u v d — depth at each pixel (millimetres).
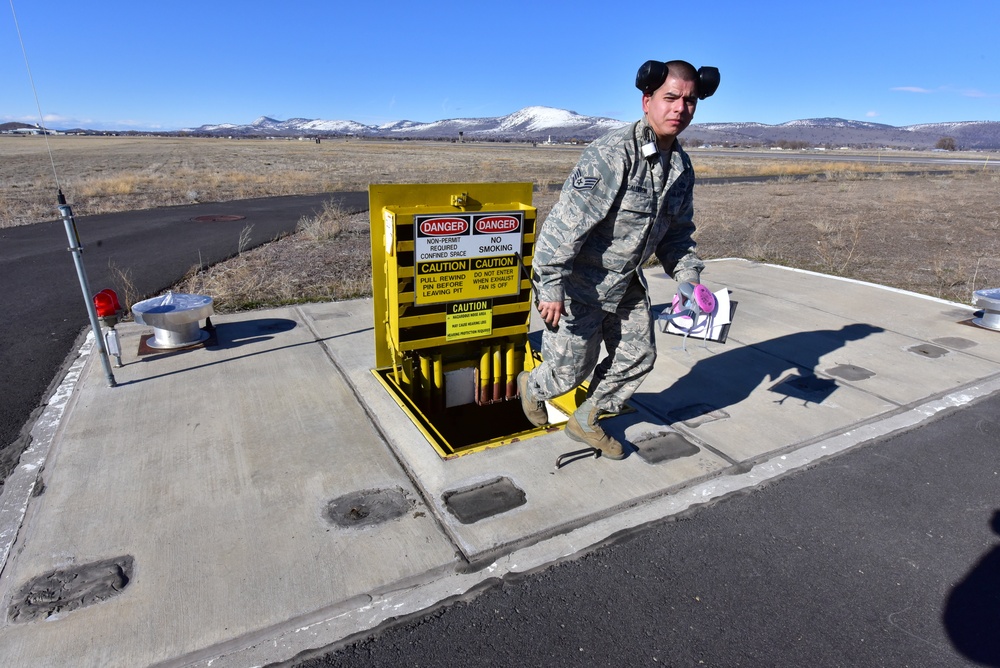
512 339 3975
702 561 2404
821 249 9266
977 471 3074
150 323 4109
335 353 4309
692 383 4016
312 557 2311
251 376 3908
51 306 5617
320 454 3023
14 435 3186
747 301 5996
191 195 15656
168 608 2055
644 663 1936
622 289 2684
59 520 2488
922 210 15195
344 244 9281
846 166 38031
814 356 4516
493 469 2932
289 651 1930
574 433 3088
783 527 2621
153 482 2758
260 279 6742
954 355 4570
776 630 2082
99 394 3623
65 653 1873
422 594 2176
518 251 3596
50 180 21812
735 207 15805
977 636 2078
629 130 2467
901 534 2598
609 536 2514
